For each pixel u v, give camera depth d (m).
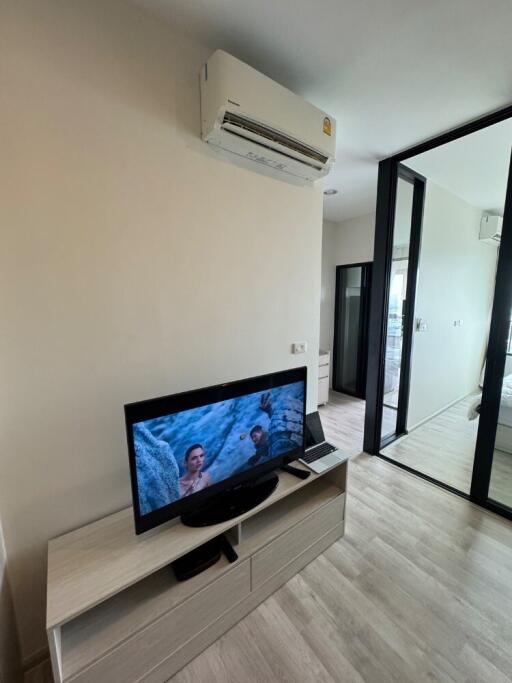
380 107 1.79
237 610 1.31
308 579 1.53
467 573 1.56
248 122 1.36
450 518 1.96
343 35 1.32
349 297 4.50
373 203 3.55
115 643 1.00
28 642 1.20
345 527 1.87
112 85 1.18
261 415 1.48
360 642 1.25
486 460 2.02
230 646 1.24
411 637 1.26
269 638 1.26
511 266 1.83
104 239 1.22
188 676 1.14
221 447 1.35
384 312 2.56
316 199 2.01
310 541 1.60
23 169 1.04
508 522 1.92
